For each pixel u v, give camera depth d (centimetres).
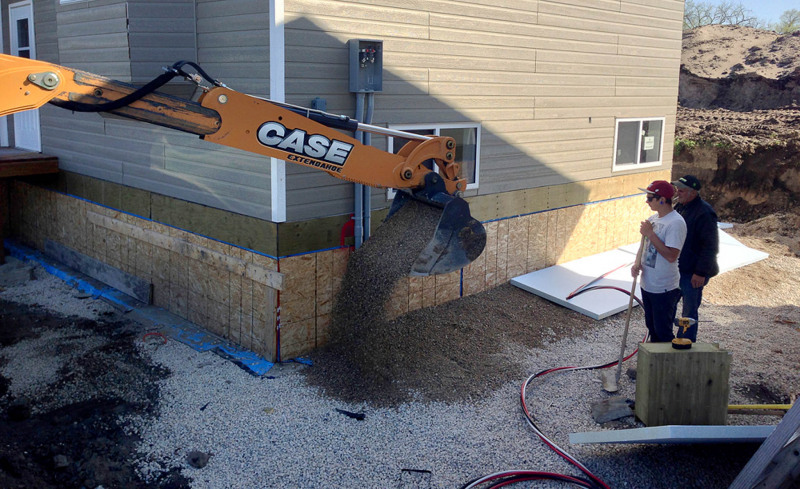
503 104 800
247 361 647
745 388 610
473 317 750
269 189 618
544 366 653
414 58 693
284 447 506
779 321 787
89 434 523
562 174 905
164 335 716
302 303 649
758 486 389
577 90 897
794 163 1326
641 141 1034
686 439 433
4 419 541
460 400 578
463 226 525
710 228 611
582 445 507
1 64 367
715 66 2002
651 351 497
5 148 1076
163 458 494
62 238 974
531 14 806
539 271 894
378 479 468
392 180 528
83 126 879
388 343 646
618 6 928
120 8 665
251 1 599
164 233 765
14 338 707
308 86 611
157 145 754
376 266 596
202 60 668
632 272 598
